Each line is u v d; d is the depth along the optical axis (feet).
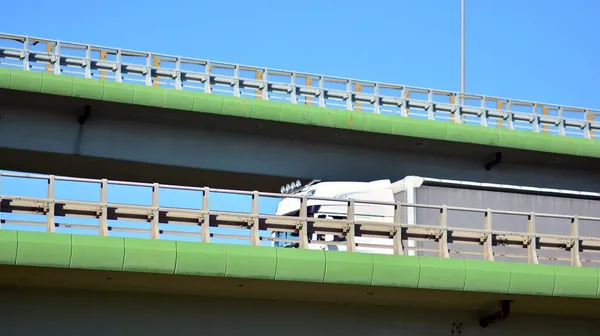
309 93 138.62
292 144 140.87
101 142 131.75
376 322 81.41
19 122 128.77
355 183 99.50
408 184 96.63
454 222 97.55
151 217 74.08
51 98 126.11
